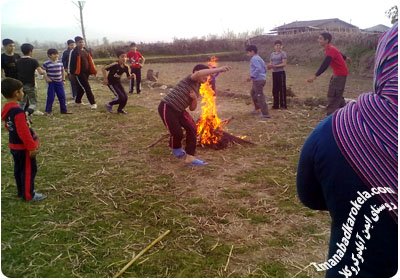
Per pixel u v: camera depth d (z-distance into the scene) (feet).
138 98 40.60
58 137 23.95
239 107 34.58
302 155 4.53
